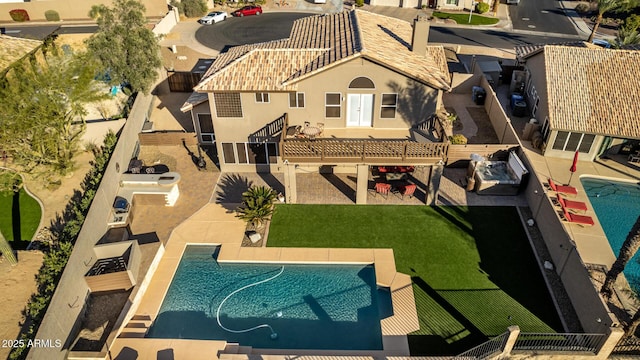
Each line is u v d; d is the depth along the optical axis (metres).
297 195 26.78
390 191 26.98
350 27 28.73
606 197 26.38
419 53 27.36
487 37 50.97
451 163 29.00
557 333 17.98
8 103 24.33
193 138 31.27
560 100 29.28
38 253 21.94
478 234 23.83
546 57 31.27
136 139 30.83
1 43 31.11
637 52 30.08
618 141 29.08
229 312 20.12
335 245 23.27
